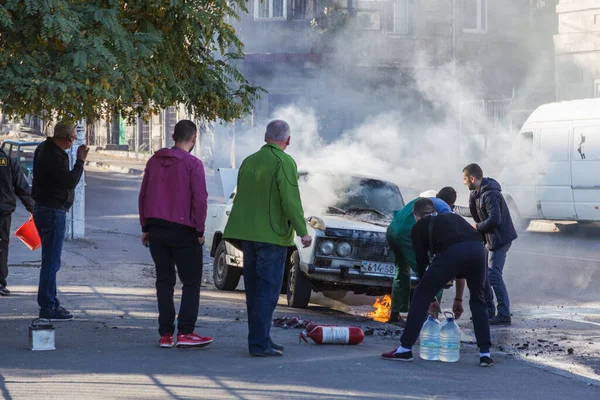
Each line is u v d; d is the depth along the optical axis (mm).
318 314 21578
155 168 15445
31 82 13703
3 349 15062
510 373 14688
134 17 16156
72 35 13875
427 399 12422
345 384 13070
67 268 28203
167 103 16609
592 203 41719
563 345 18469
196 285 15570
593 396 13125
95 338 16281
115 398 11664
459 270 15219
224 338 16828
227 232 15180
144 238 15820
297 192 14844
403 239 20125
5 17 13375
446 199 20578
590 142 41750
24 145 54906
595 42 61438
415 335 15234
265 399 11914
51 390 12023
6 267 22188
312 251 21531
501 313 21188
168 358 14539
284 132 15188
